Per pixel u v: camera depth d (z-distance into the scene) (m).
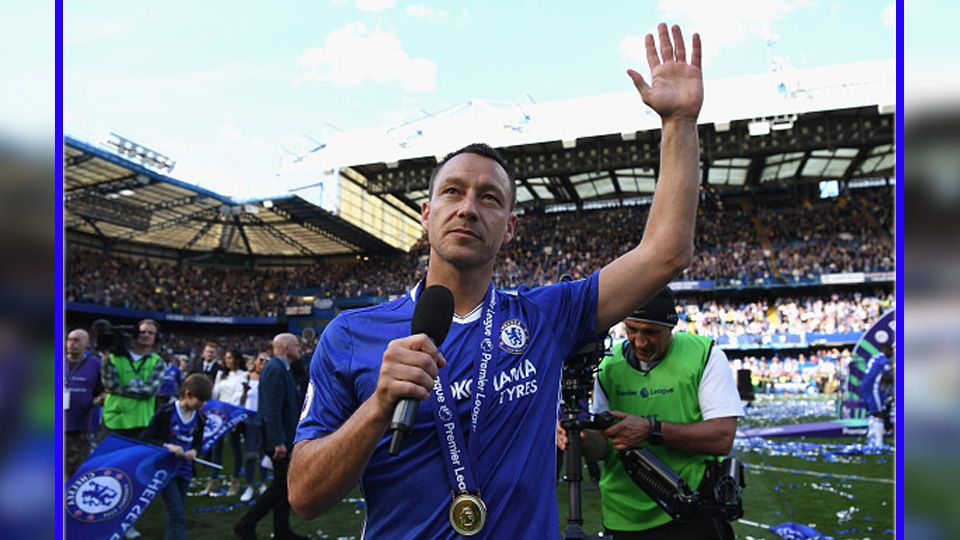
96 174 27.55
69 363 6.16
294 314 38.03
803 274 30.84
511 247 37.41
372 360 1.49
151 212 32.09
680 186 1.63
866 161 32.19
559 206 39.62
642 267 1.64
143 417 6.09
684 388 2.63
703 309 32.38
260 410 5.40
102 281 33.75
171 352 32.59
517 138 27.47
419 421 1.46
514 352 1.54
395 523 1.43
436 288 1.45
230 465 9.67
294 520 6.07
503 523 1.39
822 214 34.59
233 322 37.16
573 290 1.69
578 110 26.70
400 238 41.75
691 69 1.69
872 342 10.94
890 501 6.47
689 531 2.48
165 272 37.97
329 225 35.50
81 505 4.41
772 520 5.80
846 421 11.83
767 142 27.83
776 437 12.04
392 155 29.02
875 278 29.97
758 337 29.86
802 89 24.53
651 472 2.37
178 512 4.69
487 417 1.47
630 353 2.79
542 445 1.49
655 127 26.14
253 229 36.28
